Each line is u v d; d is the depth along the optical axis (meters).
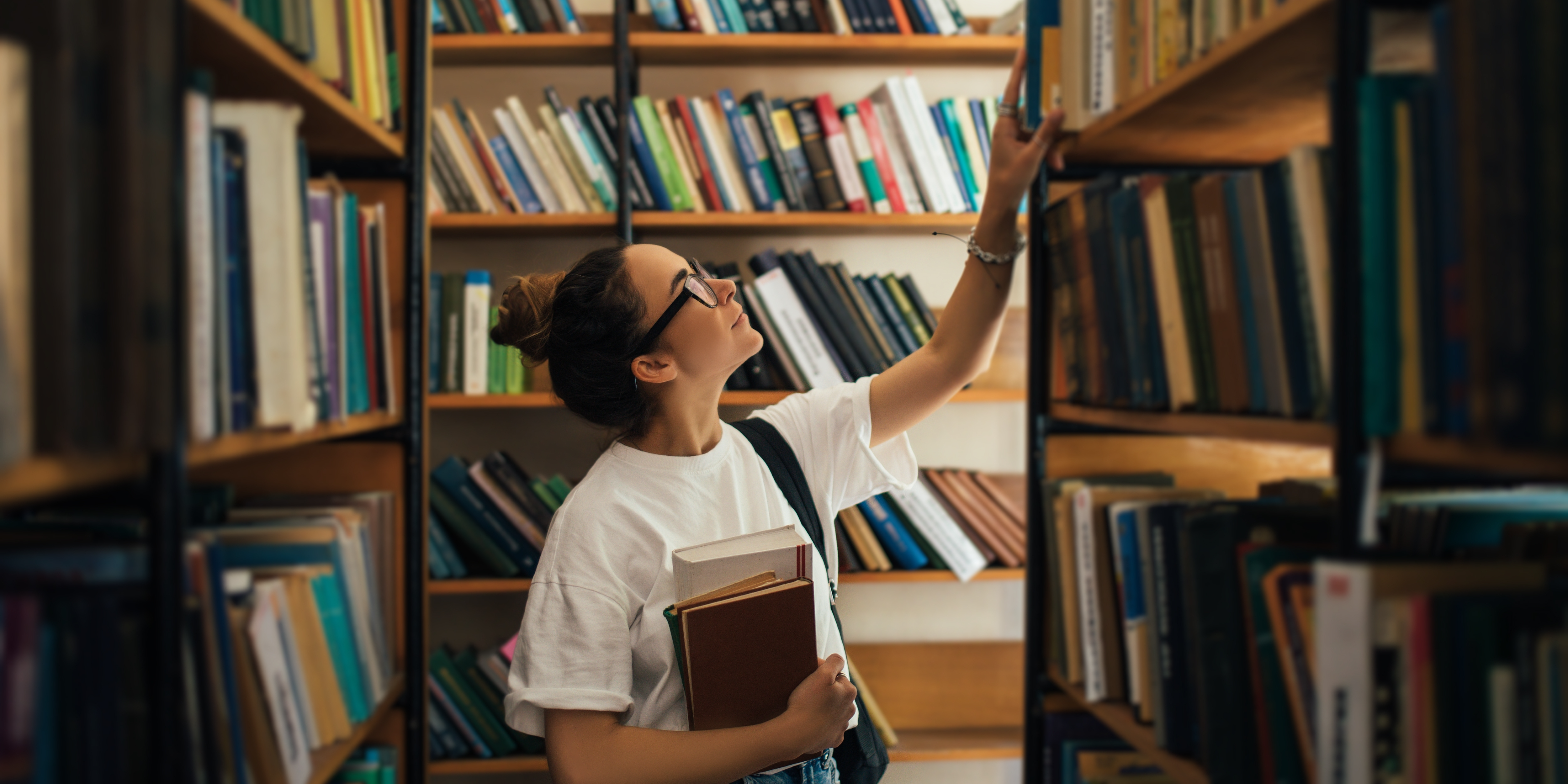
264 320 0.81
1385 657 0.61
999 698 2.35
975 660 2.36
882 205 2.10
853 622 2.41
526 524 2.01
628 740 1.03
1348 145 0.63
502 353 2.02
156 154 0.58
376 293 1.22
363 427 1.12
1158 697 0.94
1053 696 1.24
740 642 1.01
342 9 1.07
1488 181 0.52
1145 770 1.16
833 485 1.37
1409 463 0.68
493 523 2.01
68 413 0.52
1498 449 0.53
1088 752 1.17
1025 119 1.16
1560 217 0.48
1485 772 0.60
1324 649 0.64
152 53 0.58
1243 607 0.83
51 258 0.52
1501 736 0.59
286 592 0.95
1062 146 1.14
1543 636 0.58
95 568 0.64
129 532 0.83
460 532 2.02
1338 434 0.64
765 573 1.06
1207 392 0.86
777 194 2.11
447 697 2.00
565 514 1.16
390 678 1.29
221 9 0.74
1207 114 0.95
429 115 1.38
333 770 0.99
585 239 2.29
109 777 0.59
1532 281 0.50
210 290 0.70
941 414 2.42
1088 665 1.07
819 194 2.12
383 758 1.28
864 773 1.26
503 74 2.32
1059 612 1.18
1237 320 0.81
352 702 1.11
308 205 0.93
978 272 1.26
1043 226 1.24
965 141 2.12
